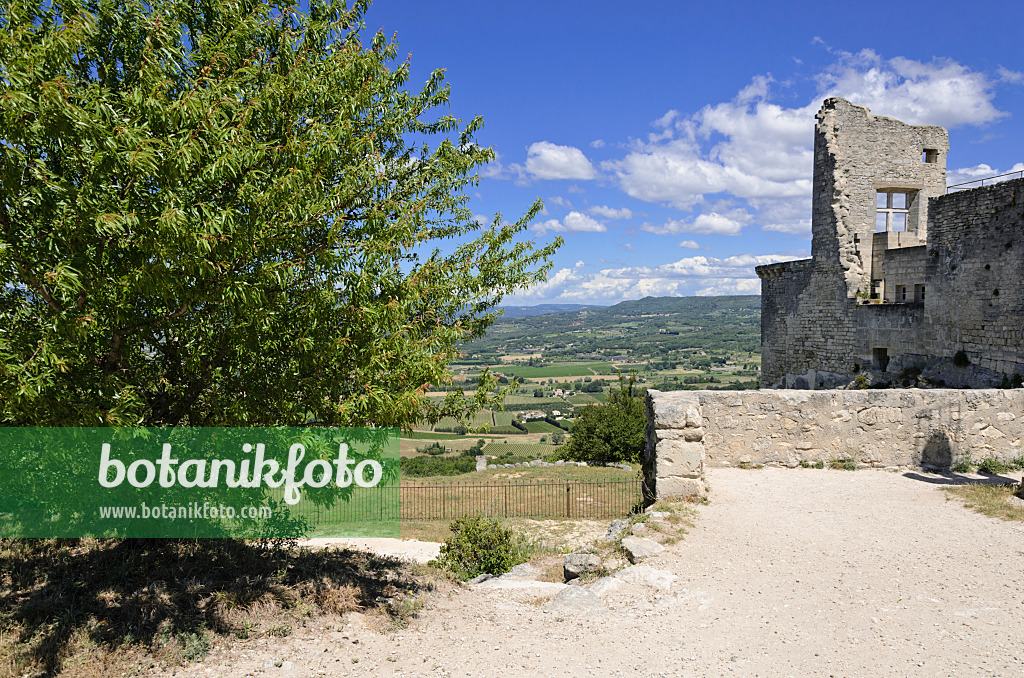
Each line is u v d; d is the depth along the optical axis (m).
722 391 11.69
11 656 4.65
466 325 6.48
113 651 4.91
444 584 7.25
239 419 5.52
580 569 7.44
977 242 16.14
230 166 4.85
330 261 5.36
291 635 5.40
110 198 4.60
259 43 6.41
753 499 9.68
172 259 4.63
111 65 5.67
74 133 4.47
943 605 5.84
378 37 7.19
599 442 29.41
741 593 6.32
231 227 4.71
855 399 11.55
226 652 5.05
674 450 9.75
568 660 5.10
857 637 5.30
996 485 10.02
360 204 6.22
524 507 17.70
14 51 4.29
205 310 5.48
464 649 5.32
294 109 5.93
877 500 9.52
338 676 4.79
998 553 7.11
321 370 5.57
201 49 5.75
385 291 5.70
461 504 18.27
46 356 4.23
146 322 5.34
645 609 6.04
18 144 4.57
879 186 21.58
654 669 4.92
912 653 5.00
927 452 11.46
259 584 6.29
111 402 4.96
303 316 5.62
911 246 20.06
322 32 6.62
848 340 21.19
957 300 16.81
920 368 18.16
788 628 5.53
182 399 6.16
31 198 4.42
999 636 5.20
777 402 11.60
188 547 7.31
